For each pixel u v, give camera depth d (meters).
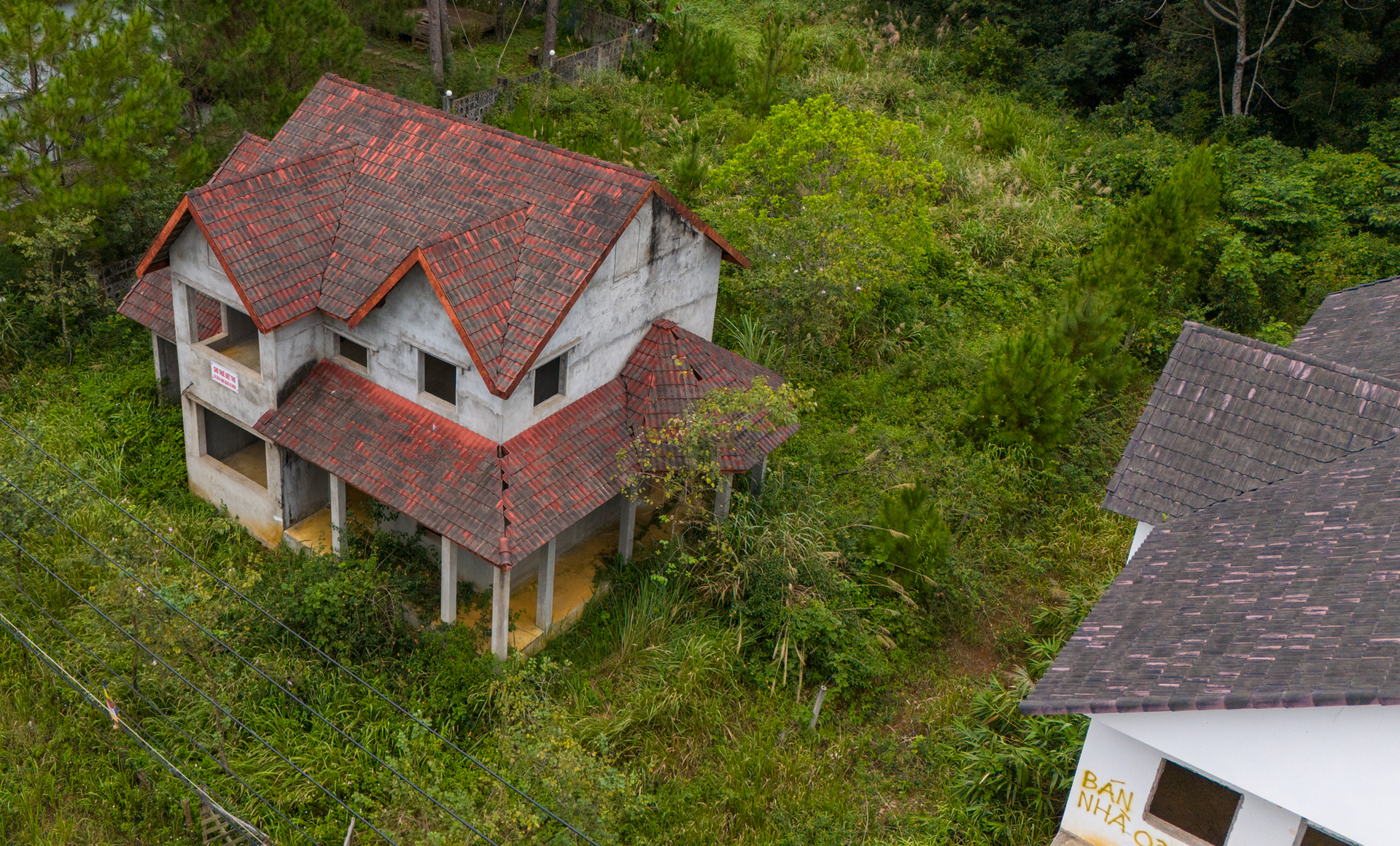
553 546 17.20
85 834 14.68
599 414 18.38
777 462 21.97
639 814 15.05
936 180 25.67
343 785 15.30
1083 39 43.91
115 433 21.55
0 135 21.78
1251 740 11.66
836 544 19.97
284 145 19.62
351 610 16.97
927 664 18.89
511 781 15.15
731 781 16.09
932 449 23.06
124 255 25.05
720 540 18.95
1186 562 13.79
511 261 16.81
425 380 17.80
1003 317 28.38
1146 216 27.78
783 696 17.75
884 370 25.72
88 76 22.34
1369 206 33.03
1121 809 13.27
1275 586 12.77
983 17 46.56
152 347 23.78
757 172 27.28
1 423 20.02
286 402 18.16
